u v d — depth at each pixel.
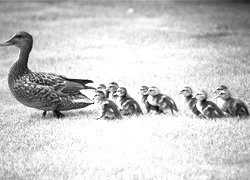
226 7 35.88
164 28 27.36
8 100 15.01
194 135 11.06
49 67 19.25
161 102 13.20
